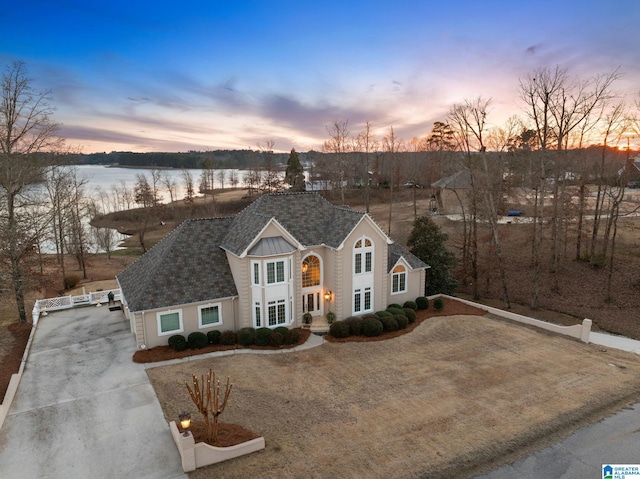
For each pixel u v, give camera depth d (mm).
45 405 20734
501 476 16359
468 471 16547
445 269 40562
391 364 25578
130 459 16844
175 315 27500
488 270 43125
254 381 23172
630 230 52594
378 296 33438
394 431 18688
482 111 39344
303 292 31844
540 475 16438
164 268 28203
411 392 22172
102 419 19531
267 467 16328
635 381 23438
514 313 37156
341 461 16703
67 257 64438
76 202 57125
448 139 83562
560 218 44656
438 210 71500
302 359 26188
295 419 19594
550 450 17859
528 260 48375
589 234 51469
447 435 18422
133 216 97562
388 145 71438
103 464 16578
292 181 95000
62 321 32844
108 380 23172
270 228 28969
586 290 39719
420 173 98125
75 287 48062
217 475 15898
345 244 30906
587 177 53094
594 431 19141
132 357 26016
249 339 27719
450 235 58219
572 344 28781
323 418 19688
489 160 56844
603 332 32250
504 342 29062
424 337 29922
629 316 34281
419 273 36719
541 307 38344
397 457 16984
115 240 79375
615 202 38031
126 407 20516
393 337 29875
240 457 16922
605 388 22609
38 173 37344
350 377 23844
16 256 33906
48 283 40781
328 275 31984
